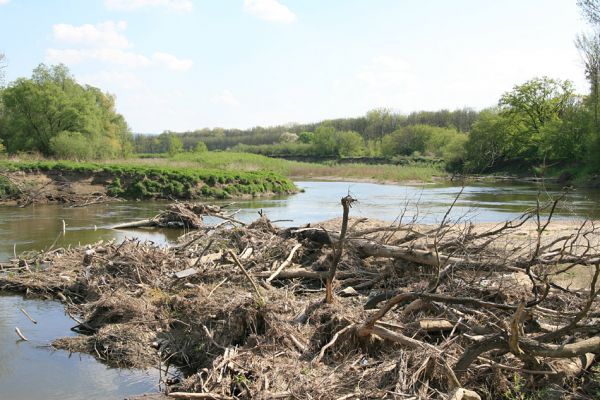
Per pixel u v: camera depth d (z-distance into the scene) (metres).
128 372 7.50
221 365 6.54
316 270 10.83
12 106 52.62
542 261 8.43
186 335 8.15
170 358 7.80
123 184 34.47
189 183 35.09
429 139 95.44
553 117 56.75
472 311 7.32
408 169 61.25
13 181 30.38
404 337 6.50
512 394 5.98
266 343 7.15
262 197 36.81
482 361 6.30
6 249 16.25
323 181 56.16
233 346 7.44
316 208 28.83
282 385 6.13
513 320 5.52
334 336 7.04
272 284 10.50
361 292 9.86
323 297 8.66
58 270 12.30
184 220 21.36
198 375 6.61
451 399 5.27
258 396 5.82
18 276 11.98
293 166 68.75
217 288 9.49
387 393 5.73
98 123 57.53
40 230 20.52
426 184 49.81
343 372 6.32
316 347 7.18
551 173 49.09
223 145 158.50
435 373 6.05
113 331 8.45
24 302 10.76
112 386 7.08
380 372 6.11
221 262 11.20
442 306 7.32
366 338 6.98
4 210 27.97
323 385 5.98
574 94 58.56
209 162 54.47
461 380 6.03
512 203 30.19
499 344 5.90
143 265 11.03
